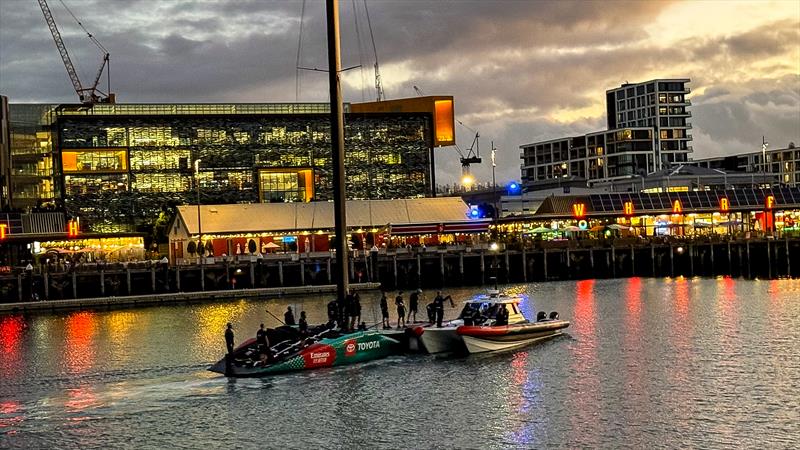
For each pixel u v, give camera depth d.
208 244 146.62
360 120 185.00
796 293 112.44
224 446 47.56
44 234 151.38
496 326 70.00
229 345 62.94
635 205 173.38
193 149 176.12
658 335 77.00
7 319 104.62
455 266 140.75
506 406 53.75
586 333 78.38
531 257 144.75
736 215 179.00
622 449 45.75
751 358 66.12
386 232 149.50
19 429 50.88
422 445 47.00
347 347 65.19
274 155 180.12
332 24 76.81
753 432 47.97
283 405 54.78
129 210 173.00
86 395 58.22
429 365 64.88
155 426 51.09
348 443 47.59
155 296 118.06
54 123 191.75
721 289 119.62
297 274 131.88
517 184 191.88
